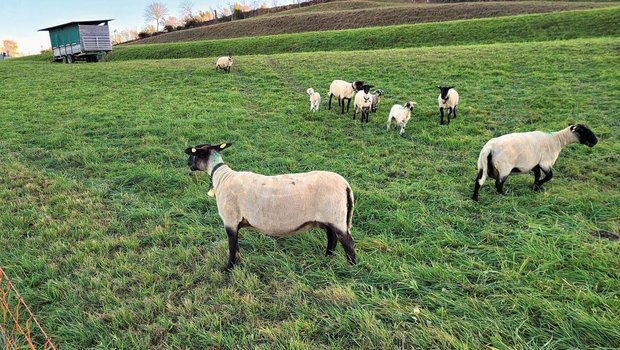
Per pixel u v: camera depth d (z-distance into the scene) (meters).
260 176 4.76
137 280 4.66
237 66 24.66
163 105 15.31
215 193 4.98
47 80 21.72
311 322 3.80
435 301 4.04
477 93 15.39
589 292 3.90
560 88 14.95
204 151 5.11
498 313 3.82
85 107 15.20
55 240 5.64
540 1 62.03
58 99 16.97
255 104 15.62
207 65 25.69
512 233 5.43
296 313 3.99
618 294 3.98
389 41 36.81
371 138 10.81
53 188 7.62
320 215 4.52
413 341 3.52
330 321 3.83
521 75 17.69
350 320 3.83
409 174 8.12
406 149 9.84
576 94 13.94
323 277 4.58
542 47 22.53
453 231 5.54
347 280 4.53
